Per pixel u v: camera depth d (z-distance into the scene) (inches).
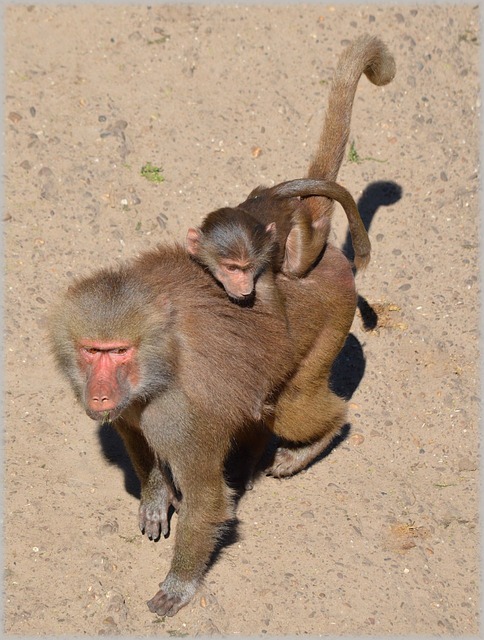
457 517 337.1
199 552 292.2
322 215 327.6
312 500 334.0
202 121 433.1
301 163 429.4
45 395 350.6
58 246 392.5
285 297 305.6
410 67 458.9
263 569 307.3
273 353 293.7
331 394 332.8
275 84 446.0
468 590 316.5
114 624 287.9
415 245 418.0
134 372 267.1
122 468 333.1
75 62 439.8
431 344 387.9
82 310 264.7
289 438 330.0
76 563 299.7
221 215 301.7
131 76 439.8
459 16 479.2
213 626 290.7
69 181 406.9
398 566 316.2
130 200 406.6
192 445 280.2
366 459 353.4
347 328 322.3
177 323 275.9
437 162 439.5
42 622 285.1
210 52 449.4
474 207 430.0
